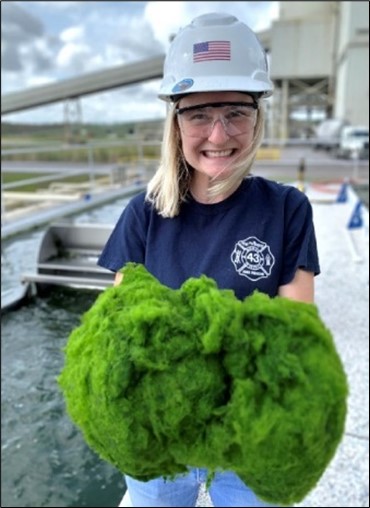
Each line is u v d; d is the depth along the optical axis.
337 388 0.60
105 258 1.18
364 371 2.56
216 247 1.07
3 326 3.55
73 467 2.21
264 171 12.73
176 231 1.10
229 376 0.63
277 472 0.62
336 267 4.47
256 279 1.06
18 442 2.35
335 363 0.62
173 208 1.10
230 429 0.61
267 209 1.08
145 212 1.15
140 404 0.63
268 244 1.06
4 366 2.99
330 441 0.61
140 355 0.63
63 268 4.36
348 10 17.05
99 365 0.65
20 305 3.95
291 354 0.60
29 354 3.14
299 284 1.08
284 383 0.60
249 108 1.01
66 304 3.92
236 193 1.09
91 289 4.19
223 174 1.04
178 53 1.01
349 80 17.55
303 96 27.56
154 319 0.64
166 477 0.73
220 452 0.62
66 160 14.73
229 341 0.63
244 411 0.59
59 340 3.33
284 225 1.08
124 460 0.67
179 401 0.62
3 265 5.09
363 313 3.36
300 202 1.10
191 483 0.86
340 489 1.81
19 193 9.62
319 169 13.20
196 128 1.02
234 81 0.96
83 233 4.70
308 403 0.58
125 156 15.40
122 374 0.63
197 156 1.05
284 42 24.78
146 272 0.80
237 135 1.02
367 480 1.85
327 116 27.14
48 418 2.53
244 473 0.65
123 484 2.12
